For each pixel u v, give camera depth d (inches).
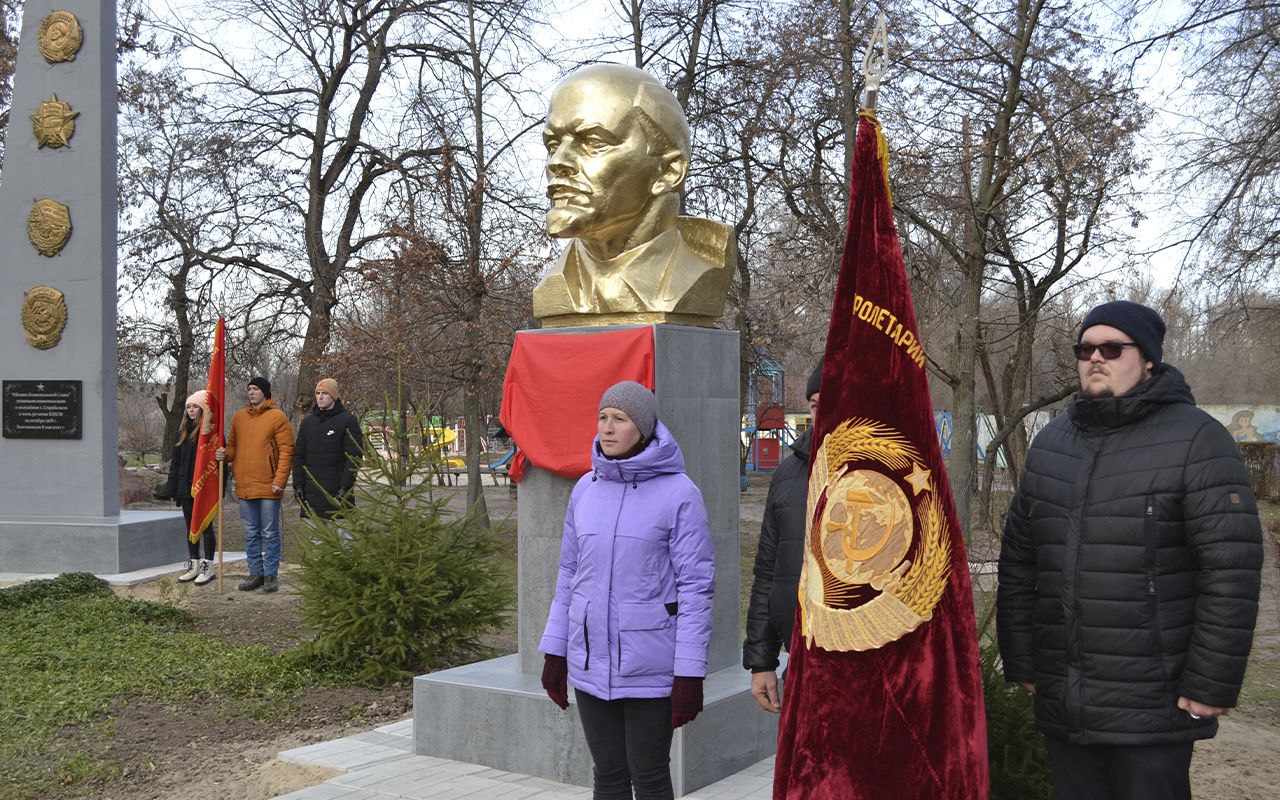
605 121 222.8
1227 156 453.7
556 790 196.2
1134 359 121.1
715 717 199.0
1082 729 118.2
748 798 188.4
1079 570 119.3
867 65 117.3
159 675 294.4
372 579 303.6
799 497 156.8
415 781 201.6
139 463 1342.3
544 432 220.5
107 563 458.0
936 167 541.3
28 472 491.2
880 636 113.3
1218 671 110.3
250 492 434.3
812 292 559.8
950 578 113.6
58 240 490.3
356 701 280.2
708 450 226.1
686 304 224.5
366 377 646.5
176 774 221.3
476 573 310.5
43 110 494.3
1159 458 116.7
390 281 641.6
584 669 146.1
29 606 388.5
